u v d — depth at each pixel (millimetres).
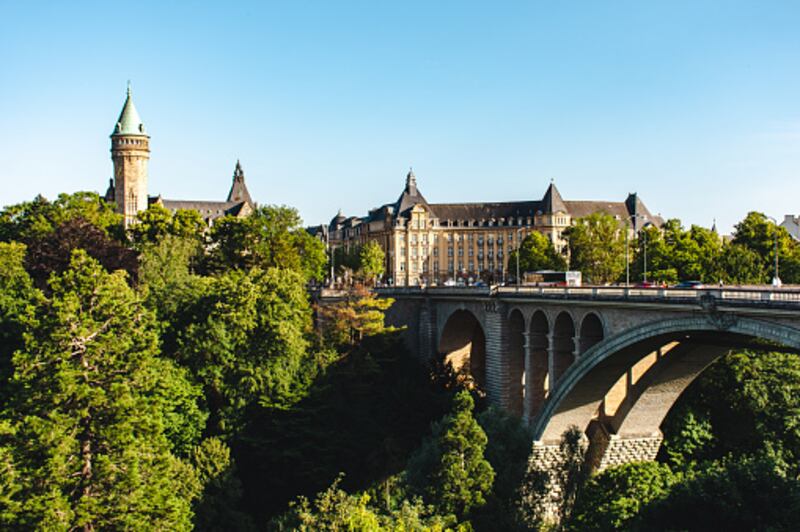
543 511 55969
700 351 51125
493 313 70250
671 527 43188
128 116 159250
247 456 65188
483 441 49969
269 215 111438
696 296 41375
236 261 104812
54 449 37562
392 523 40750
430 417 73750
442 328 89000
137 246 102562
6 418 43781
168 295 72250
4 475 36500
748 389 64500
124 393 41625
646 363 57844
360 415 73312
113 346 43750
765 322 35781
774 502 41719
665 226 113500
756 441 64812
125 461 40594
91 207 111375
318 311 90062
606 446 60875
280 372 68875
